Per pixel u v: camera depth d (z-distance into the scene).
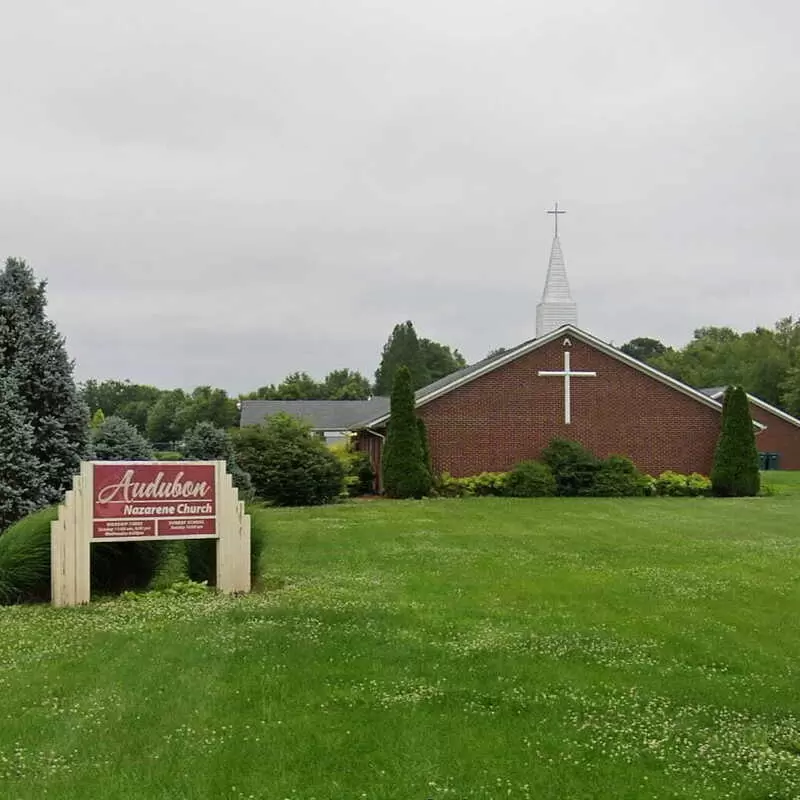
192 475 11.90
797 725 6.75
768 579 13.30
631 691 7.44
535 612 10.73
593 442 32.62
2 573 11.05
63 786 5.38
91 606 10.85
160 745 6.05
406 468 30.02
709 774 5.74
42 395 14.96
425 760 5.86
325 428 49.28
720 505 26.89
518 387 32.28
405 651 8.55
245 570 12.12
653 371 32.75
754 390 76.81
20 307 14.89
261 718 6.62
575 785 5.52
